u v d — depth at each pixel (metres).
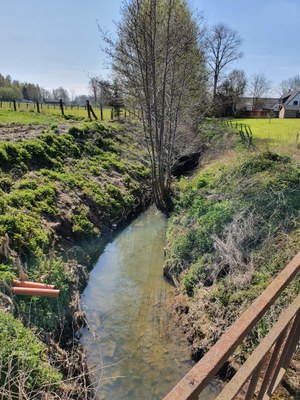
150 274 7.86
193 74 13.08
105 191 10.93
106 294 6.96
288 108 59.59
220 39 43.94
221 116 40.31
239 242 6.38
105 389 4.62
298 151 11.12
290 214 6.66
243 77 53.69
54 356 4.43
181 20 10.45
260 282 5.32
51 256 6.16
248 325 1.58
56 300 5.40
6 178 8.06
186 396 1.20
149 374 4.90
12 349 3.70
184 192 10.83
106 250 9.06
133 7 9.73
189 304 6.04
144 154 16.34
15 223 6.33
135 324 5.96
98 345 5.43
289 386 3.22
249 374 1.68
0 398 3.20
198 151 17.44
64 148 11.74
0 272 5.04
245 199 7.64
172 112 12.23
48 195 8.34
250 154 10.78
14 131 12.08
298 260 2.25
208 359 1.38
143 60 10.27
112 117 23.14
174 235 8.81
